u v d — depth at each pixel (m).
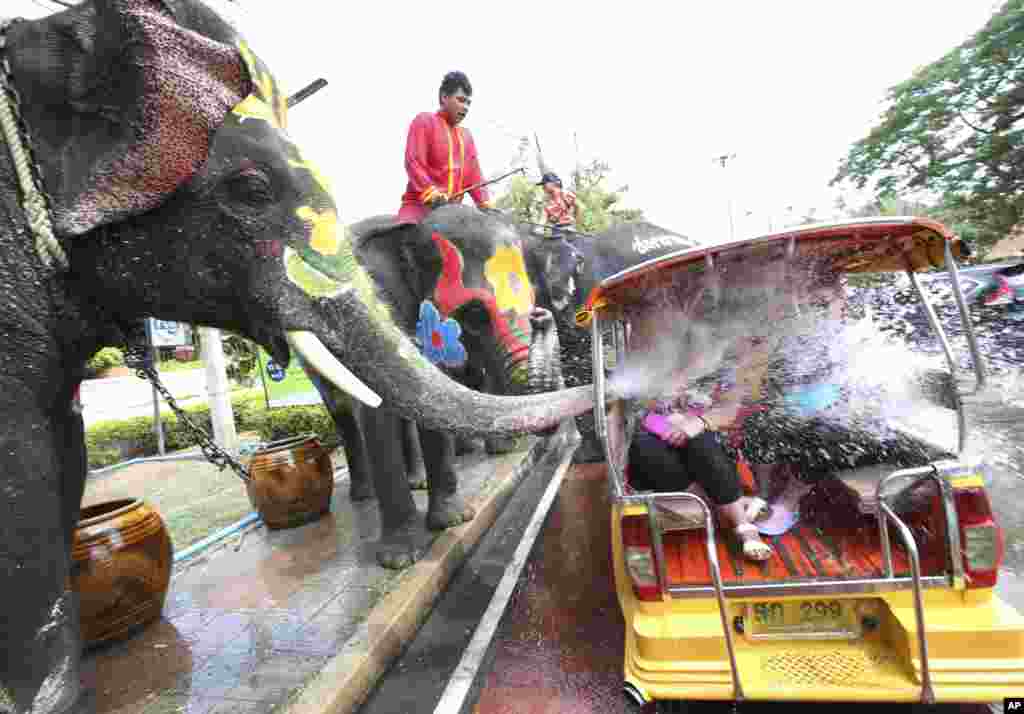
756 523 2.83
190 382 15.43
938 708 2.26
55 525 2.06
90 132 1.97
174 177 1.95
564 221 6.96
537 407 2.36
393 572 3.74
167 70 1.88
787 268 2.78
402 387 2.26
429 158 4.94
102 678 2.74
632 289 2.66
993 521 2.13
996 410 7.14
